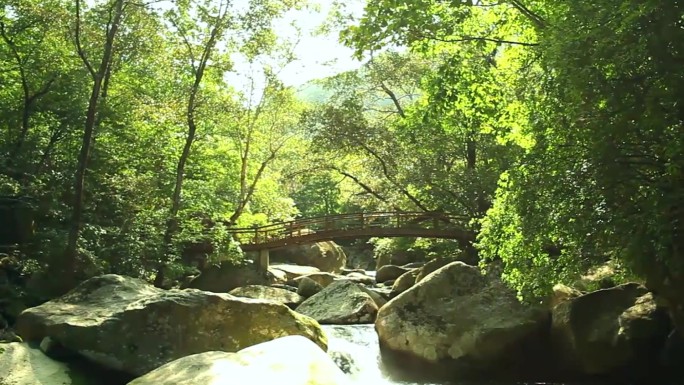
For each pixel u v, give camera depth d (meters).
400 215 24.80
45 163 18.75
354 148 26.45
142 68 23.25
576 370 10.78
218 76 23.14
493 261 12.95
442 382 11.09
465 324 11.30
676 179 7.38
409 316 11.80
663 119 7.00
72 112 19.36
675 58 6.89
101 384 8.65
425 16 11.27
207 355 5.70
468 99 13.67
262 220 29.20
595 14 7.27
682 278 8.28
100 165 19.75
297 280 25.03
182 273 20.20
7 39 18.97
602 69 7.38
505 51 13.45
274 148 28.84
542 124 9.11
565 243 9.37
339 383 5.00
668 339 10.07
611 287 11.77
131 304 9.50
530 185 9.14
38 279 15.27
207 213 24.17
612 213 8.20
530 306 11.30
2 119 19.81
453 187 23.61
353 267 42.59
